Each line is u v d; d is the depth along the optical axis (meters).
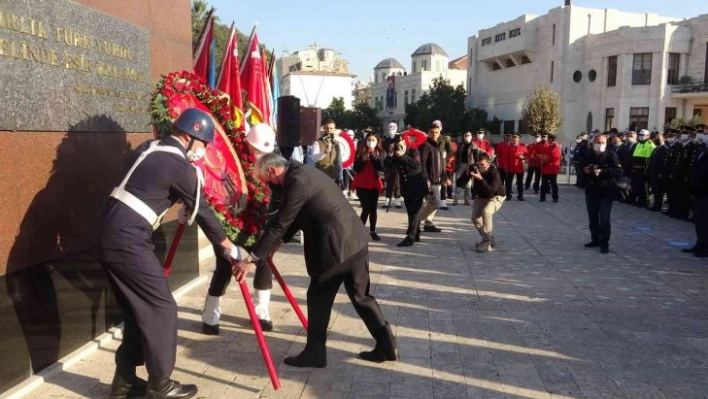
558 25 43.25
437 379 4.08
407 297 6.11
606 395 3.88
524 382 4.05
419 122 51.22
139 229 3.46
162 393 3.59
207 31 8.39
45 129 3.92
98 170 4.57
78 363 4.18
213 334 4.88
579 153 19.77
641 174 14.47
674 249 9.03
